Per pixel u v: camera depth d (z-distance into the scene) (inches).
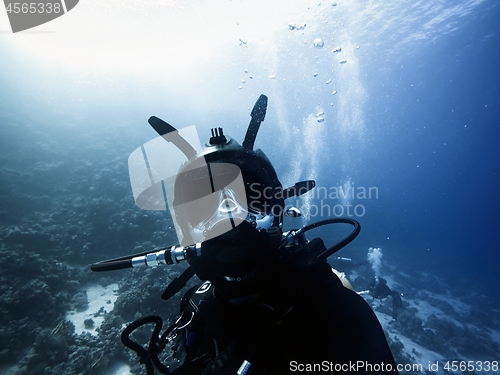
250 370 31.6
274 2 645.3
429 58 1066.1
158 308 259.1
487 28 904.3
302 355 36.0
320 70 957.2
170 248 42.3
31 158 505.0
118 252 372.5
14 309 241.9
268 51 839.1
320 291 40.0
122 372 210.8
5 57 693.3
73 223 392.5
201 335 49.1
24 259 287.0
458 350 366.9
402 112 1469.0
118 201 454.3
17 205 401.4
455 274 815.7
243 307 43.1
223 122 977.5
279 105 1055.6
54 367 204.8
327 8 748.0
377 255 815.1
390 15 855.7
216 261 38.3
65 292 283.6
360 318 33.8
